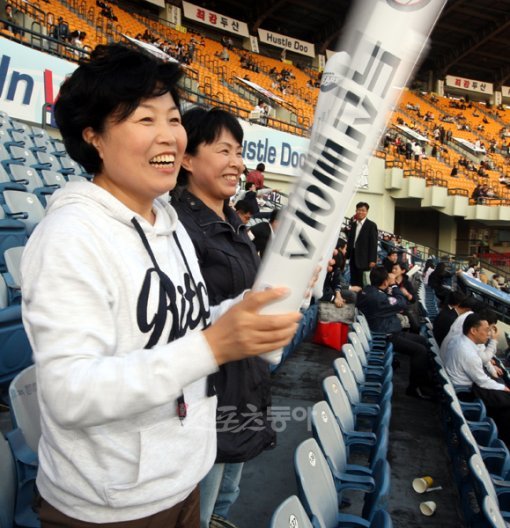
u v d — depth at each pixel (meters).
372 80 0.63
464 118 31.41
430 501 2.75
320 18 27.94
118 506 0.84
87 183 0.88
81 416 0.70
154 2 23.41
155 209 1.02
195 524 1.07
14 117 8.57
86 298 0.75
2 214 4.24
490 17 27.97
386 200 20.62
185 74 0.94
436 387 4.43
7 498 1.42
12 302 3.18
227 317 0.71
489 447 3.21
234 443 1.56
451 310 5.23
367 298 5.39
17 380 1.57
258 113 15.55
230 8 27.12
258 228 3.45
